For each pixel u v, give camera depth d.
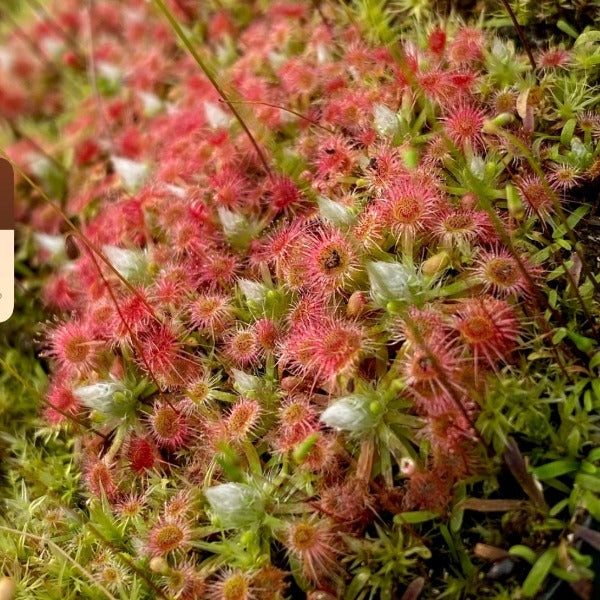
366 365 0.14
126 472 0.15
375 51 0.16
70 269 0.17
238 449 0.14
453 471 0.13
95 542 0.14
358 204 0.15
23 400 0.16
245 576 0.13
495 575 0.13
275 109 0.16
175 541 0.14
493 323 0.13
